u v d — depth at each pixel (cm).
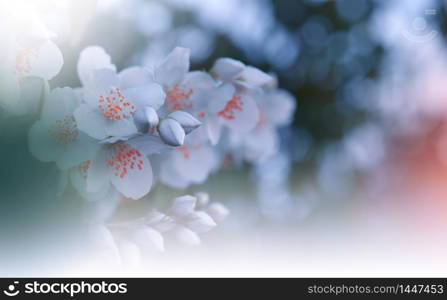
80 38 34
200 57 60
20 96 32
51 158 32
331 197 64
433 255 48
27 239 32
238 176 49
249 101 37
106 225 33
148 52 55
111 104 33
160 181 36
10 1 32
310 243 54
